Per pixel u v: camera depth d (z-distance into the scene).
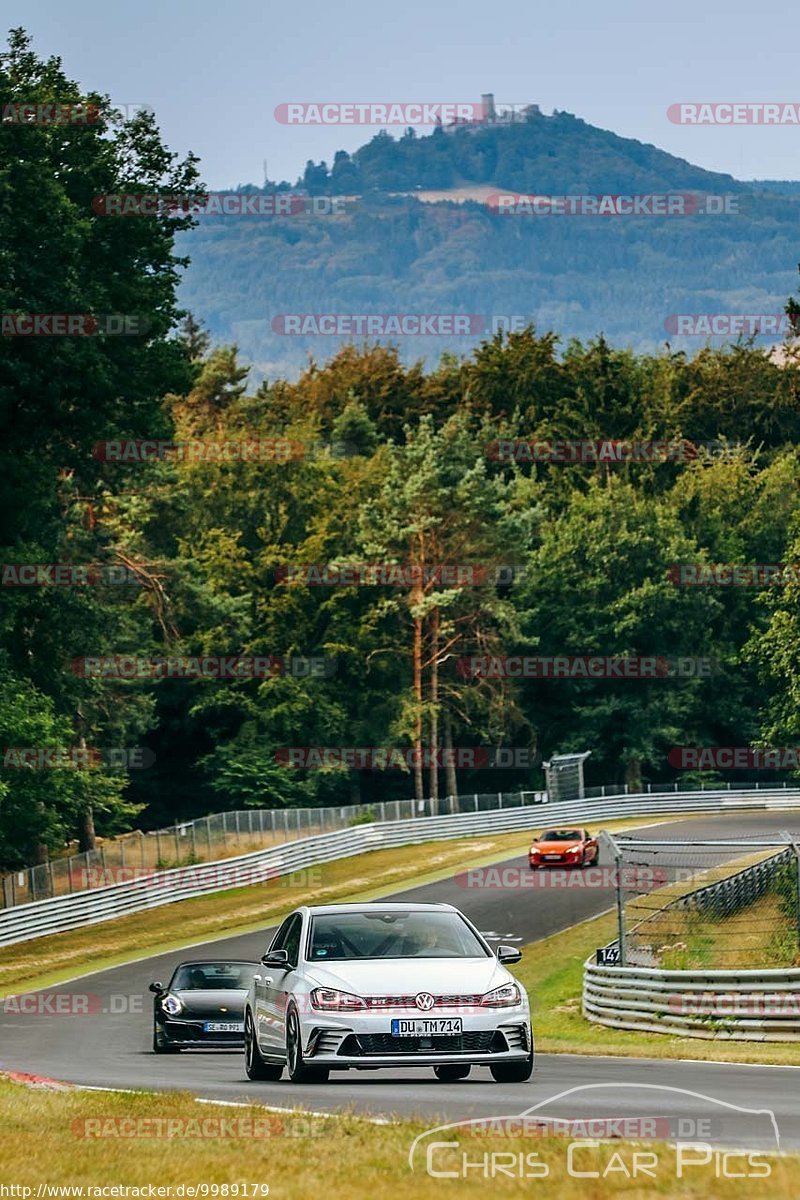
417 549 152.12
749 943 50.81
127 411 78.19
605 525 162.12
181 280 80.75
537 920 78.12
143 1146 19.73
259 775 146.75
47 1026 52.50
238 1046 42.16
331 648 149.75
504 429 187.88
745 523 171.88
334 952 27.94
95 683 101.94
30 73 77.56
